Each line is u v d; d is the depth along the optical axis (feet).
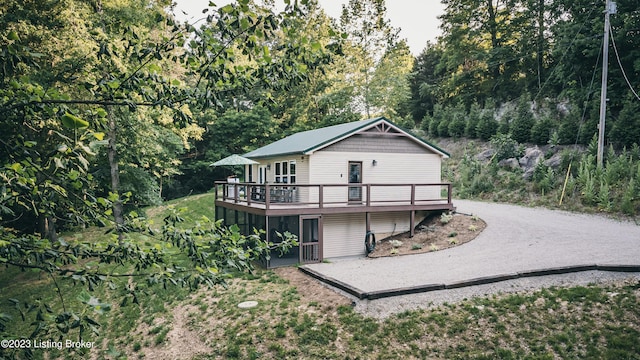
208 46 12.87
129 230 13.55
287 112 114.73
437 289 31.50
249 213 51.29
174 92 13.35
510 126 84.02
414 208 52.24
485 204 66.44
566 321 25.77
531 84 95.86
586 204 56.85
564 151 67.36
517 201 65.77
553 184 64.54
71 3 41.24
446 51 115.65
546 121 75.97
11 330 35.50
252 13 12.40
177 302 36.09
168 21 12.57
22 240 11.44
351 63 116.37
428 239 50.24
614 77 70.08
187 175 112.68
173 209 14.49
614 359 22.00
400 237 53.62
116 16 47.26
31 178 10.31
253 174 71.36
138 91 13.01
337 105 111.14
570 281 30.99
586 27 72.49
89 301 10.23
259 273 41.78
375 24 113.91
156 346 29.50
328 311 30.27
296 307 31.73
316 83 110.42
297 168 53.16
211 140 107.45
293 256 49.14
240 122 104.83
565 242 41.55
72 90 37.96
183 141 72.43
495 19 106.63
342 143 51.72
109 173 54.80
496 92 104.42
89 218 13.05
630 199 51.83
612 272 31.58
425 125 114.01
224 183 57.31
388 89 112.16
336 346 26.14
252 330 28.91
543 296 28.94
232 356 26.37
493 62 100.63
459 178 82.48
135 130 51.70
